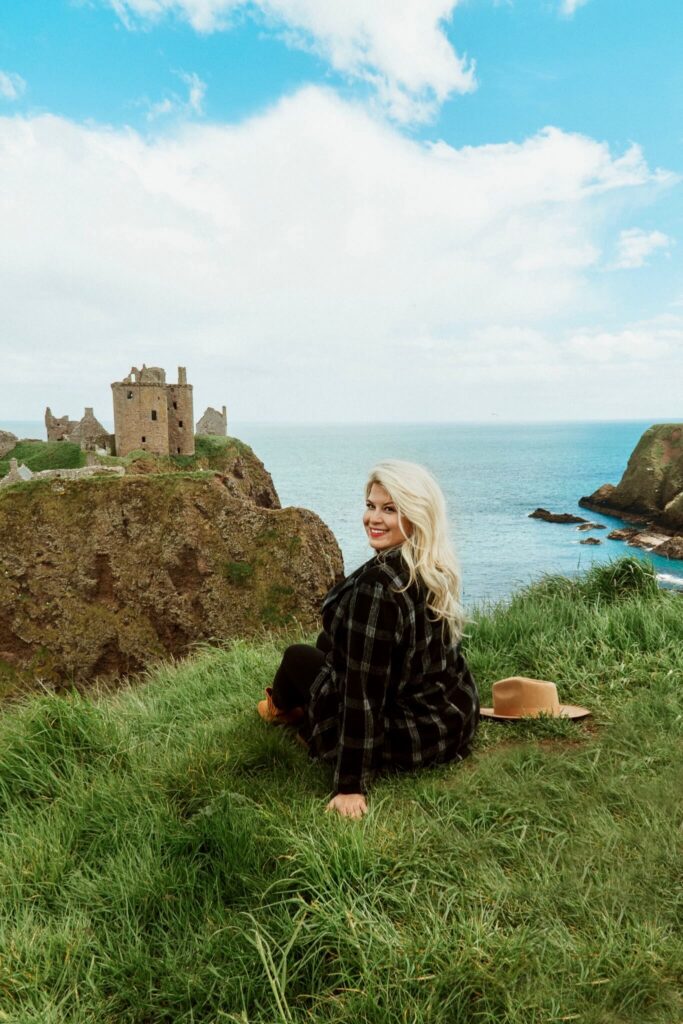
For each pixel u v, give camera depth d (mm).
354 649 2910
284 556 32844
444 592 3029
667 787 2963
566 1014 1829
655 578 6441
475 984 1929
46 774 3410
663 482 99625
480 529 91625
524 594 6688
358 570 3090
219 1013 1903
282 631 7488
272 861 2561
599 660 4688
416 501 2939
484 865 2477
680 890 2281
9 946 2215
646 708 3883
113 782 3246
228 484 39406
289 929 2150
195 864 2584
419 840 2602
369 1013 1867
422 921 2162
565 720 3795
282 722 3785
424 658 3098
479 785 3092
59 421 88500
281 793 3027
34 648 33562
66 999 2031
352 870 2391
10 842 2898
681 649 4707
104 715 4047
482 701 4371
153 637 33094
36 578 33906
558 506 119875
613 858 2502
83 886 2555
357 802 2914
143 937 2303
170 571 33219
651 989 1896
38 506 34844
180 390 77625
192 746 3545
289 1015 1875
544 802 2910
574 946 2047
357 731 2930
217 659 6008
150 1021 2018
